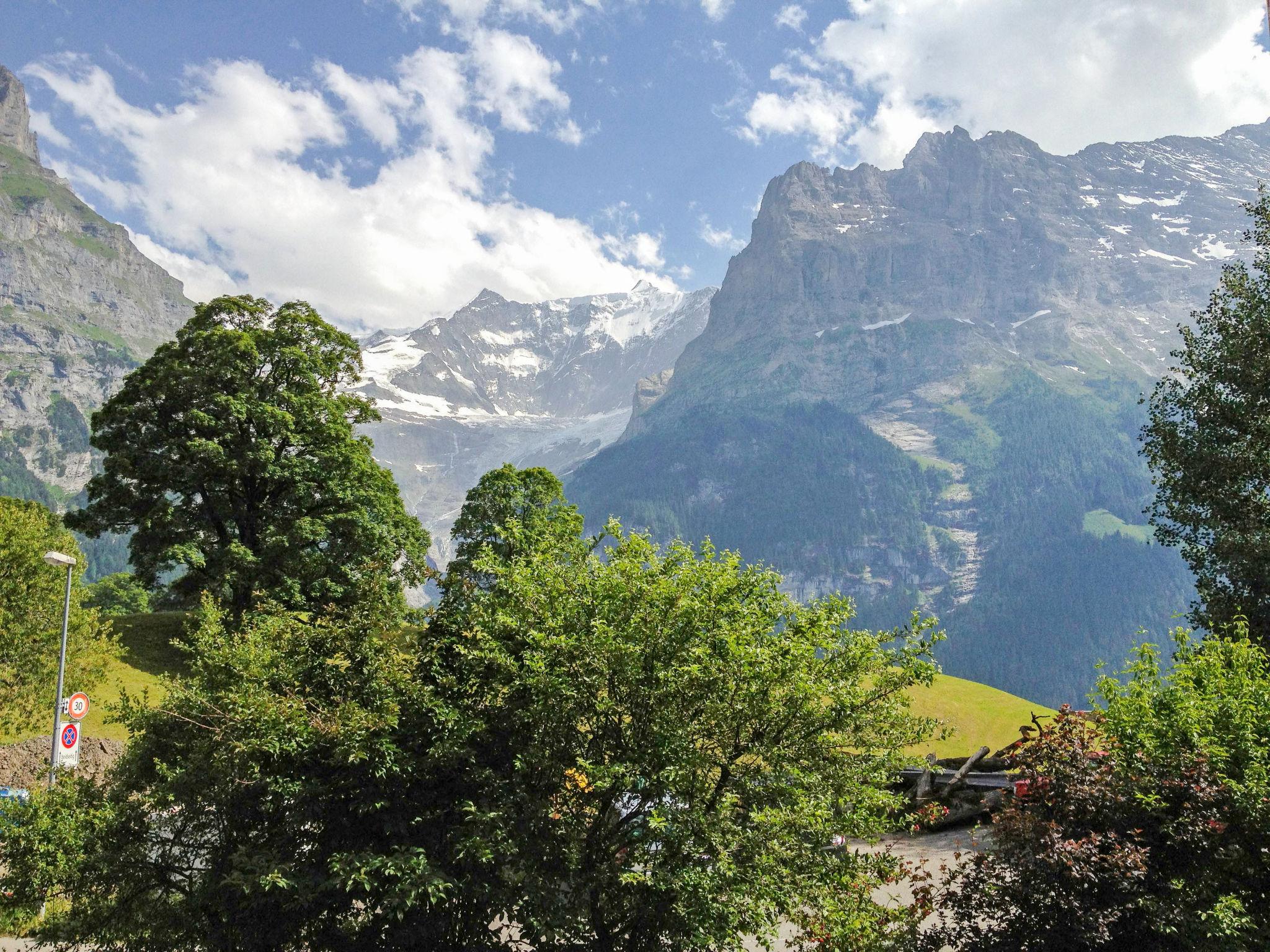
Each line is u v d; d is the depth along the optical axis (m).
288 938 16.11
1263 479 32.56
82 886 16.52
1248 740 15.76
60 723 30.88
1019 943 14.52
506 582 17.75
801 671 16.14
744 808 15.99
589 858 15.95
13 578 38.59
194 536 50.75
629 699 16.12
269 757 16.09
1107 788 14.80
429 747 16.33
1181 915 13.75
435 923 15.80
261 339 53.94
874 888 16.67
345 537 52.47
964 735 39.19
